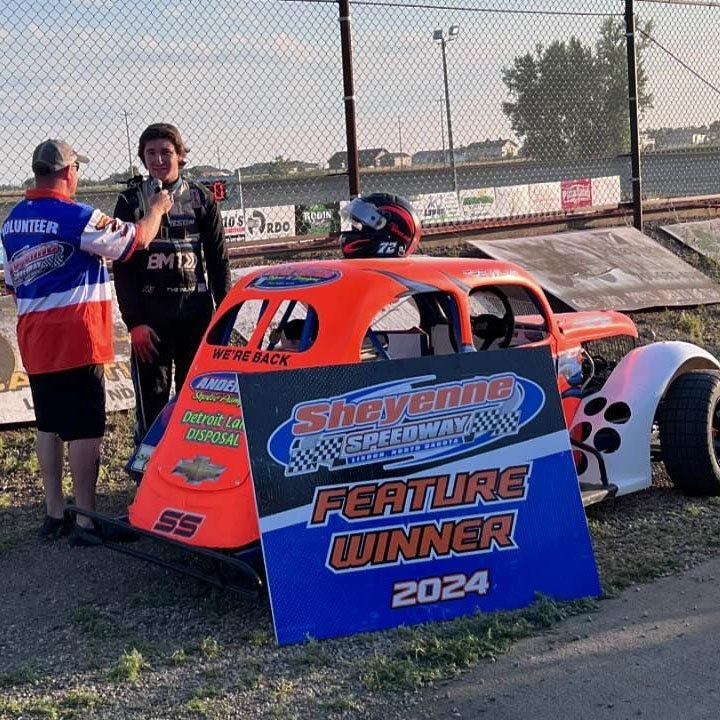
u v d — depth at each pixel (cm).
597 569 436
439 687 358
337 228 1078
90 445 540
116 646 410
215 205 596
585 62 1382
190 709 348
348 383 418
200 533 426
